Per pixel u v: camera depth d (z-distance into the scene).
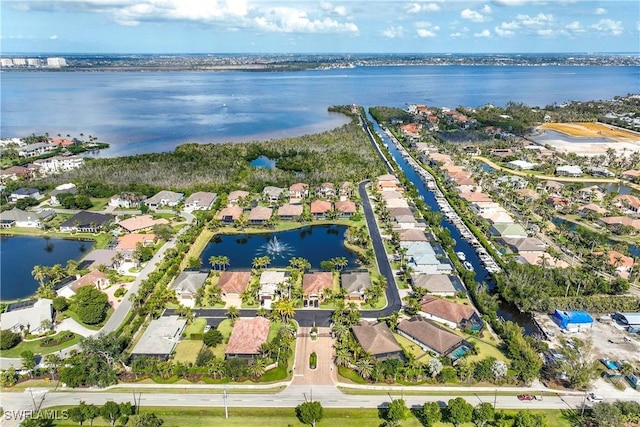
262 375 111.00
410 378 110.25
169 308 140.38
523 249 178.00
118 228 199.38
